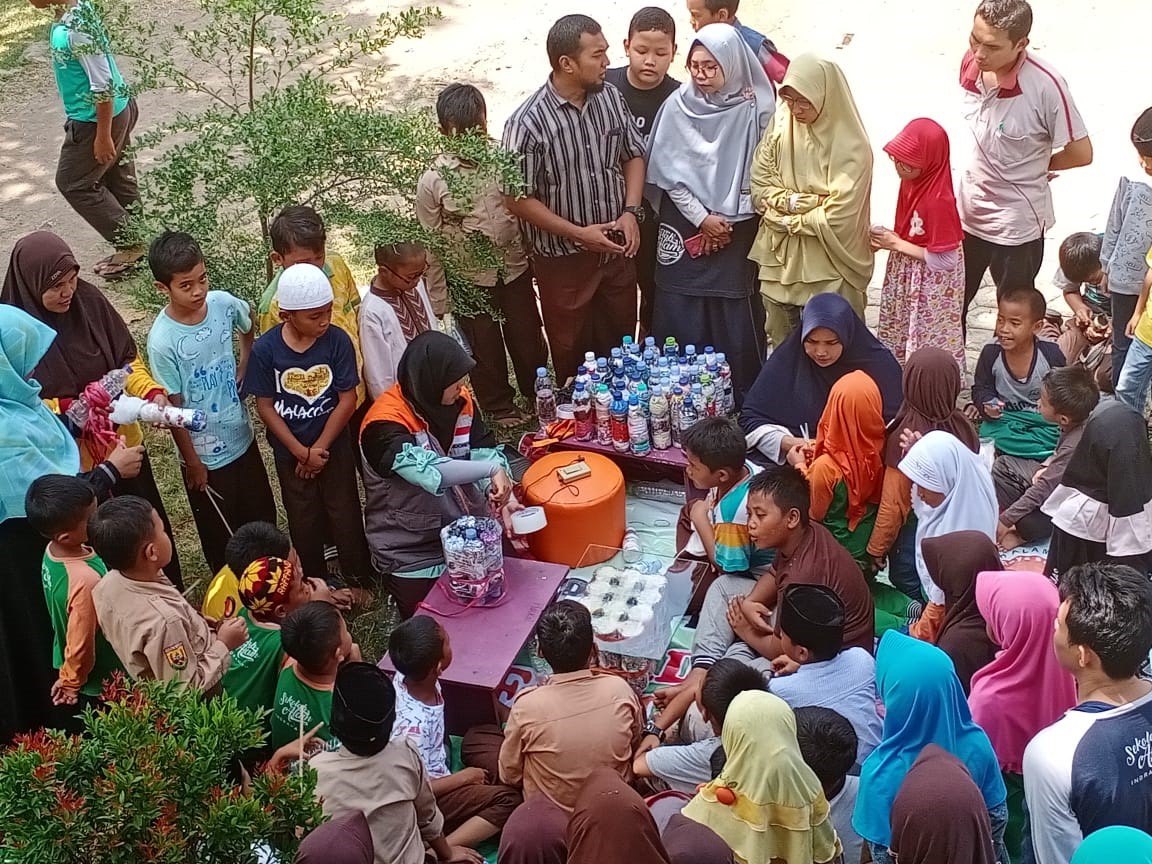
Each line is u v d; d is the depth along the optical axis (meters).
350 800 3.53
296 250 5.04
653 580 5.03
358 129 5.33
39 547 4.47
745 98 6.04
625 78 6.52
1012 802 4.28
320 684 4.10
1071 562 4.77
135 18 11.38
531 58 10.66
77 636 4.08
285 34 10.95
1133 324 5.81
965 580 4.25
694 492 5.61
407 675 4.16
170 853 2.53
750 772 3.24
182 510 6.23
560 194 6.10
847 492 5.17
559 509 5.26
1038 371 5.66
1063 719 3.31
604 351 6.71
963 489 4.74
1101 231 7.84
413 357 4.99
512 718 4.00
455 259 6.02
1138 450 4.47
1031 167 6.16
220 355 5.12
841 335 5.41
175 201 5.37
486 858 4.20
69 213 8.80
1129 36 10.19
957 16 10.78
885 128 9.35
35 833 2.54
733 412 6.16
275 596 4.36
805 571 4.56
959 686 3.60
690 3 6.47
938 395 4.95
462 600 4.89
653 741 4.21
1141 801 3.18
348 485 5.39
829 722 3.58
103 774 2.68
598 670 4.20
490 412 6.76
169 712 2.86
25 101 10.41
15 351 4.35
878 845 3.58
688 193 6.12
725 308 6.33
